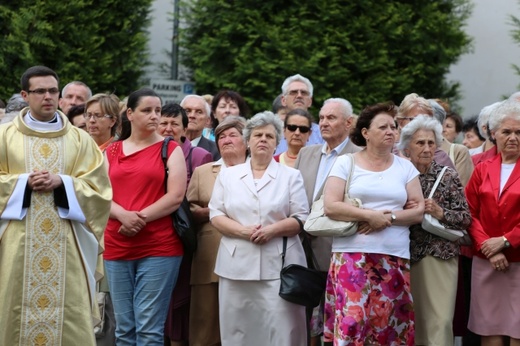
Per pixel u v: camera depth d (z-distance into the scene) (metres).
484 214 10.77
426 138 10.63
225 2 22.94
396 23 22.84
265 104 22.23
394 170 10.45
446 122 14.90
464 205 10.62
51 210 9.89
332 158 11.59
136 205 11.01
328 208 10.31
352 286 10.19
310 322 11.23
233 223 10.78
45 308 9.85
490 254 10.49
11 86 21.58
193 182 11.75
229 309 10.82
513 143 10.63
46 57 21.84
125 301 11.07
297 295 10.47
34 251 9.82
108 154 11.28
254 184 10.85
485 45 25.53
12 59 21.62
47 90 10.00
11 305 9.74
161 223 11.03
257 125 10.98
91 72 21.95
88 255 10.12
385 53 22.56
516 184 10.57
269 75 22.23
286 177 10.95
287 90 14.48
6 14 21.86
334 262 10.42
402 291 10.29
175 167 11.12
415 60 23.03
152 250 10.97
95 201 10.09
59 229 9.91
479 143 15.67
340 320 10.19
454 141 15.02
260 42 22.67
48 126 10.10
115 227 10.99
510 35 23.19
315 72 22.36
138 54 22.89
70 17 21.78
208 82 22.73
